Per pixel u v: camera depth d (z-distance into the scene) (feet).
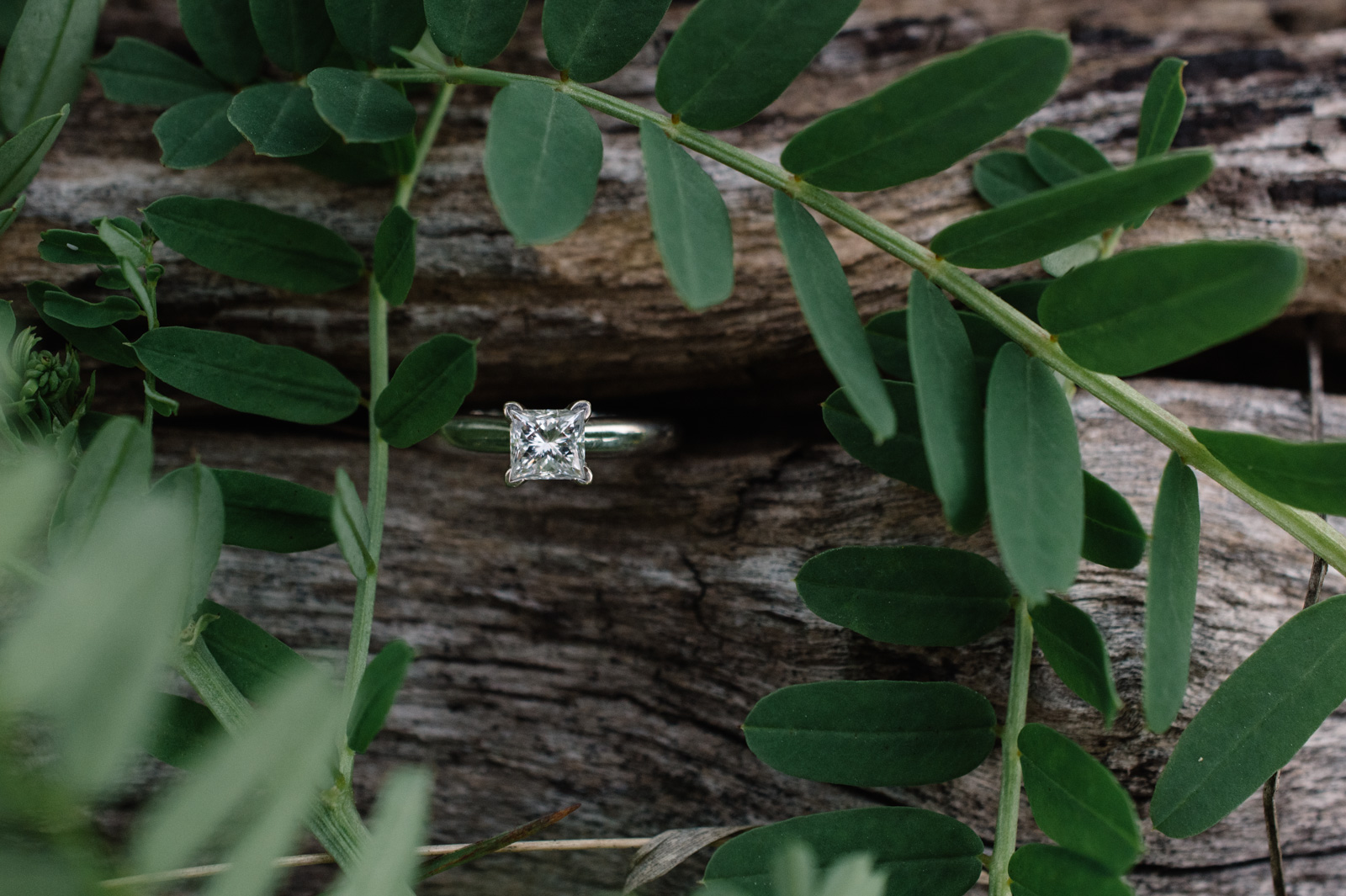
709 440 0.51
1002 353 0.40
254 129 0.42
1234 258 0.37
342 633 0.50
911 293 0.40
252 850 0.36
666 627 0.50
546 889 0.49
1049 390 0.40
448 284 0.49
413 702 0.50
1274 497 0.40
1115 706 0.40
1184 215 0.49
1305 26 0.51
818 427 0.51
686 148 0.41
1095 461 0.47
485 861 0.49
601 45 0.41
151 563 0.36
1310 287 0.49
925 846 0.42
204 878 0.46
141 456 0.39
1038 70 0.38
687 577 0.49
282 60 0.44
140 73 0.46
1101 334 0.39
